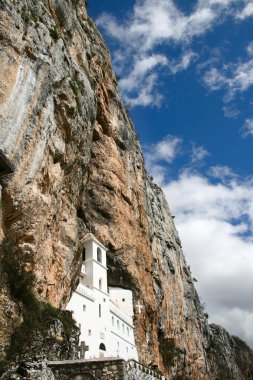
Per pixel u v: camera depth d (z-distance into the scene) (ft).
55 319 105.29
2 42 107.34
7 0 114.21
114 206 202.08
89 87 155.63
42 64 119.44
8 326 93.09
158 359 211.61
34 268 109.29
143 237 224.12
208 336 365.20
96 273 173.27
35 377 79.51
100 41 241.55
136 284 202.18
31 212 107.96
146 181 273.13
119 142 225.97
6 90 103.30
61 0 160.97
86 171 155.94
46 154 116.37
